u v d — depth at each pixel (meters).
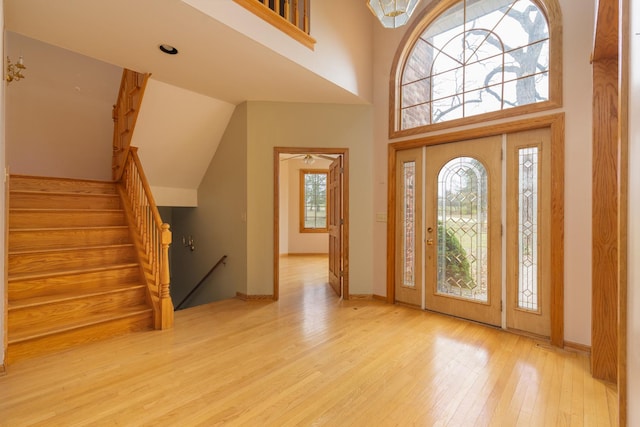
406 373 2.33
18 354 2.45
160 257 3.19
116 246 3.44
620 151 1.09
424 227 3.79
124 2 2.17
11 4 2.18
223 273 4.54
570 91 2.75
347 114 4.19
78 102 4.46
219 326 3.24
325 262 7.40
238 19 2.56
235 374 2.30
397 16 2.31
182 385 2.15
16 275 2.76
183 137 4.30
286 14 3.14
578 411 1.91
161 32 2.55
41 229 3.15
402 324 3.32
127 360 2.49
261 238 4.16
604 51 2.20
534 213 3.02
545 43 2.97
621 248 1.06
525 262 3.07
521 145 3.09
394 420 1.82
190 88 3.71
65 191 3.90
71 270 3.01
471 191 3.43
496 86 3.25
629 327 0.98
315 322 3.36
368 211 4.22
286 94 3.89
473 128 3.32
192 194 4.98
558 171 2.79
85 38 2.64
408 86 3.99
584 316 2.68
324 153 4.25
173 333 3.04
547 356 2.61
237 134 4.27
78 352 2.60
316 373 2.33
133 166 3.88
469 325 3.29
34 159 4.32
